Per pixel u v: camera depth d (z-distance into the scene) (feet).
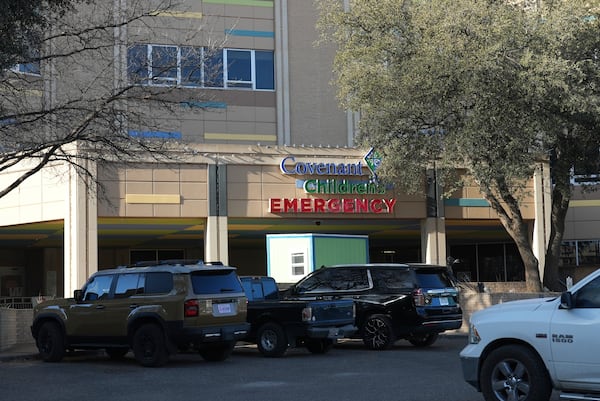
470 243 151.74
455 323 61.57
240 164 97.40
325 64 123.34
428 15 80.43
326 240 83.71
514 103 76.84
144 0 91.86
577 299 29.25
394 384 40.29
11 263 140.36
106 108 58.70
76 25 71.15
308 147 99.76
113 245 139.23
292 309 55.26
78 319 52.90
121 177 92.43
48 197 92.99
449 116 81.97
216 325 50.08
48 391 39.68
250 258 158.92
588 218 125.29
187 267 50.16
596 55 80.28
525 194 97.50
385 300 60.80
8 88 61.16
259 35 120.47
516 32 75.56
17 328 65.16
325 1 117.29
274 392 38.14
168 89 64.75
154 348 49.55
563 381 28.94
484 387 31.01
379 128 86.48
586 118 80.07
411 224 111.86
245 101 118.52
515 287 92.38
